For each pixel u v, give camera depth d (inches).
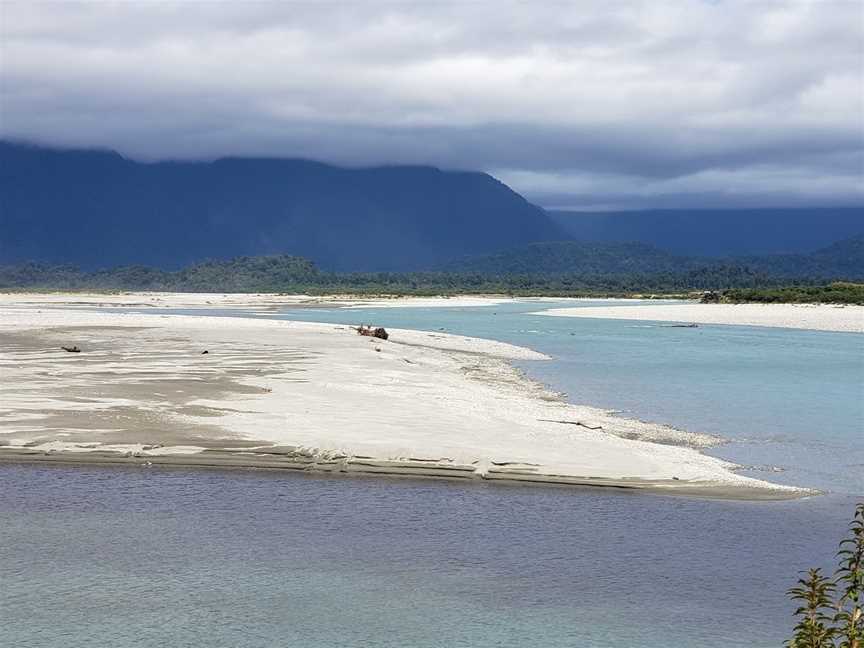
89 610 621.0
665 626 608.4
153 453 1037.8
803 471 1056.8
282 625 601.3
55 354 2092.8
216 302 7736.2
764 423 1391.5
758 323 4343.0
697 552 749.3
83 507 855.1
